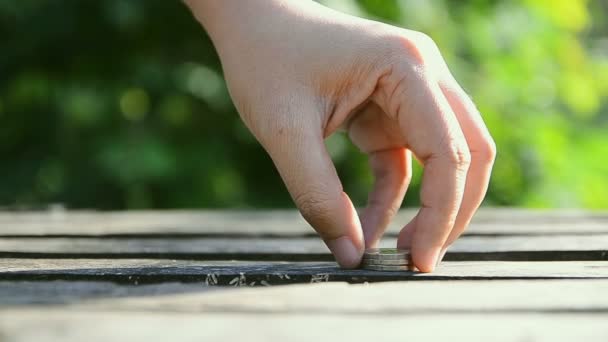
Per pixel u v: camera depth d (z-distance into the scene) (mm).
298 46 738
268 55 742
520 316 575
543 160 1990
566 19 2164
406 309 587
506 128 1984
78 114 1911
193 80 2000
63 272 693
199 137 2033
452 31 1974
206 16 773
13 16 2055
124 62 2092
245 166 2145
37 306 593
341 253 711
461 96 725
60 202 2000
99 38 2119
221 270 705
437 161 696
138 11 1946
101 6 2006
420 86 704
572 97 2174
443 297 611
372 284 643
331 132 737
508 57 2092
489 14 2072
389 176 760
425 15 1882
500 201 2020
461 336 546
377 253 707
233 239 933
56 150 2041
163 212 1313
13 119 2076
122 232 966
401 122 710
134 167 1854
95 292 625
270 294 618
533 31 2102
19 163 2076
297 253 806
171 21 2076
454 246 828
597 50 2492
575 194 1978
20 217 1192
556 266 735
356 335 544
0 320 561
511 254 793
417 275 685
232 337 540
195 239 935
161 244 884
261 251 821
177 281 682
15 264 750
